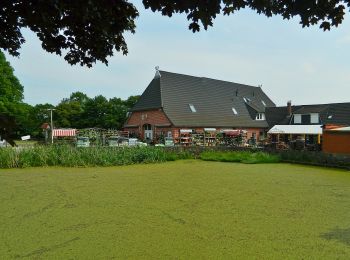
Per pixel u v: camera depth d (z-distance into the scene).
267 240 4.26
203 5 2.46
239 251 3.88
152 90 28.09
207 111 28.75
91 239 4.30
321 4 2.46
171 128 25.31
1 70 25.89
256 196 6.98
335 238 4.33
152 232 4.58
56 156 13.02
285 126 26.08
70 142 19.80
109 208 5.92
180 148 16.66
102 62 2.84
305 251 3.88
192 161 15.20
